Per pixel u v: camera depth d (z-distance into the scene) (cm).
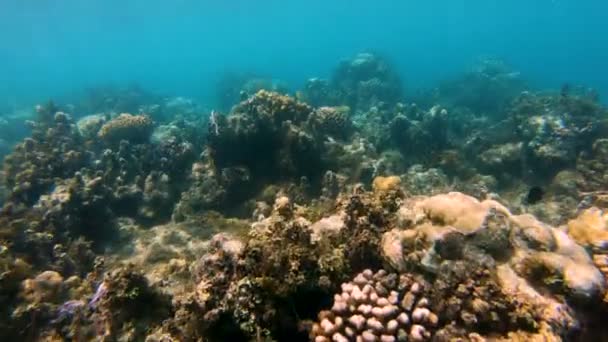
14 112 3712
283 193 1148
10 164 1449
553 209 1258
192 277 749
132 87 3994
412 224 613
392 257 572
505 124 1981
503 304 485
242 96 2116
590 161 1391
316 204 1098
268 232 631
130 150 1495
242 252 611
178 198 1332
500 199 1232
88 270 1034
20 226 1041
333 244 645
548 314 471
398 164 1571
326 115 1434
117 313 686
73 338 731
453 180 1526
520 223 591
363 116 2117
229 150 1240
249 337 534
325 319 497
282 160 1212
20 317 766
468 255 537
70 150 1497
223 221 1140
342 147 1295
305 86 3031
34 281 835
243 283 562
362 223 639
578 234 675
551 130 1577
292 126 1222
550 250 551
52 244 1052
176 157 1388
